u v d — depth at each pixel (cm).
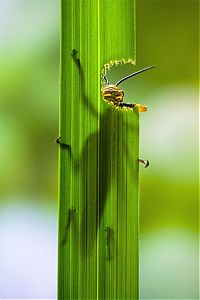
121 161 23
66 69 23
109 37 23
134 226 23
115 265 23
